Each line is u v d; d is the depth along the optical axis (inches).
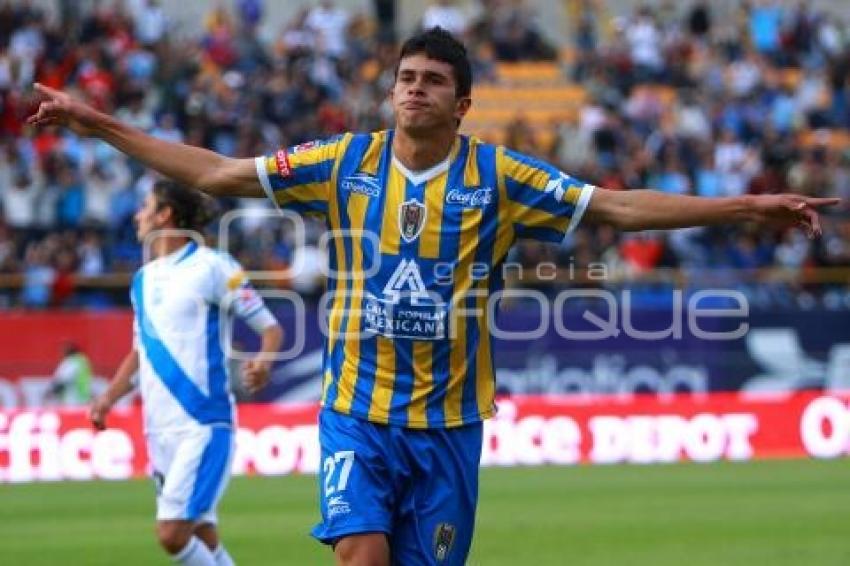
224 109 3270.2
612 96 3767.2
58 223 2935.5
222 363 1160.8
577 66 3848.4
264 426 2340.1
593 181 3213.6
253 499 1941.4
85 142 3120.1
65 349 2518.5
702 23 4047.7
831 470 2306.8
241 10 3843.5
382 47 3629.4
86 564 1425.9
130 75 3380.9
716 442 2541.8
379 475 806.5
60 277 2679.6
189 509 1123.9
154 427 1147.3
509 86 3782.0
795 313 2773.1
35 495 2016.5
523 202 804.6
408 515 812.6
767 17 4094.5
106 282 2704.2
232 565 1178.6
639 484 2113.7
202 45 3553.2
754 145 3518.7
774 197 760.3
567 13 4178.2
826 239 3097.9
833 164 3462.1
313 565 1411.2
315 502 1907.0
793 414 2571.4
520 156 810.2
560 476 2235.5
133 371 1211.9
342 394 816.3
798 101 3823.8
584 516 1759.4
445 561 816.9
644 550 1494.8
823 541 1556.3
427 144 800.9
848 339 2792.8
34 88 775.7
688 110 3659.0
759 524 1685.5
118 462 2282.2
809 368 2780.5
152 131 3179.1
